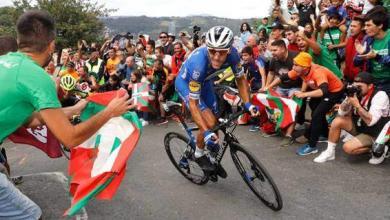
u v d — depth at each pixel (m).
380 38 4.14
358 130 4.16
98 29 20.27
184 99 3.35
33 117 2.36
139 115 6.62
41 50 2.03
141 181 4.08
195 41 7.20
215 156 3.46
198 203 3.48
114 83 7.73
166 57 7.13
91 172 2.31
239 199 3.49
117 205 3.57
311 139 4.41
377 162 4.05
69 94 4.01
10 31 18.53
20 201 2.11
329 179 3.79
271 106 4.96
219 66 3.05
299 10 7.01
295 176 3.93
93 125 1.92
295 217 3.13
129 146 2.26
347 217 3.09
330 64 4.75
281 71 5.07
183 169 4.02
